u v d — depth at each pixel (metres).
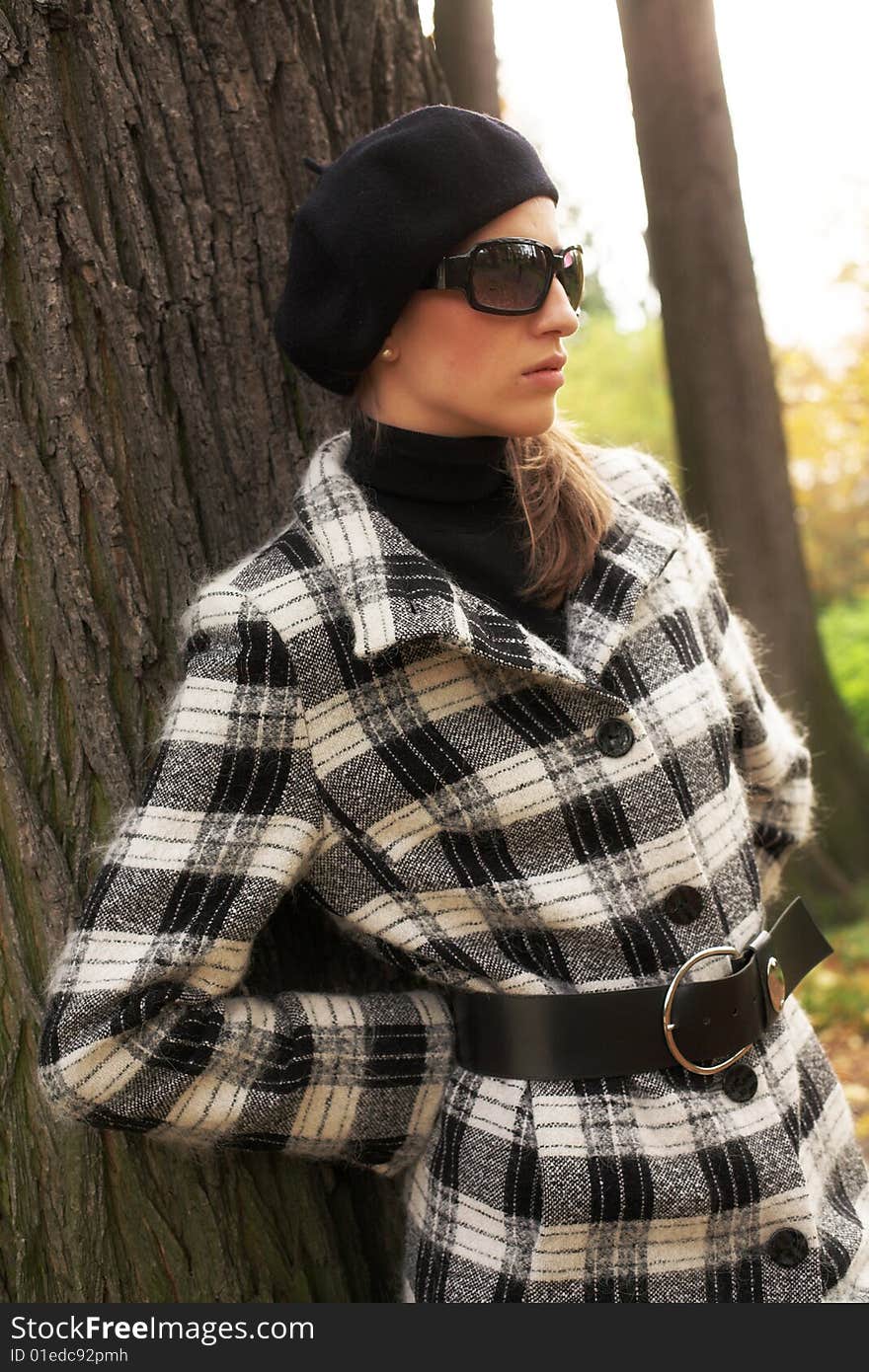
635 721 1.22
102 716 1.45
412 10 1.71
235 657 1.23
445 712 1.24
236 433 1.53
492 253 1.20
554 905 1.22
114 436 1.46
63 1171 1.46
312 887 1.33
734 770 1.36
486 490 1.35
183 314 1.49
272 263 1.54
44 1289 1.48
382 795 1.24
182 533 1.49
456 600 1.22
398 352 1.28
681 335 5.68
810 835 1.76
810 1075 1.37
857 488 13.38
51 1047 1.22
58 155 1.41
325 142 1.58
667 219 5.55
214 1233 1.48
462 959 1.26
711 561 1.55
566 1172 1.19
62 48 1.43
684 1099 1.21
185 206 1.49
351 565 1.26
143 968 1.19
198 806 1.22
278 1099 1.25
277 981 1.49
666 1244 1.21
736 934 1.28
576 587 1.29
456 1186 1.27
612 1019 1.21
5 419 1.41
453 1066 1.33
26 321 1.42
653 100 5.41
